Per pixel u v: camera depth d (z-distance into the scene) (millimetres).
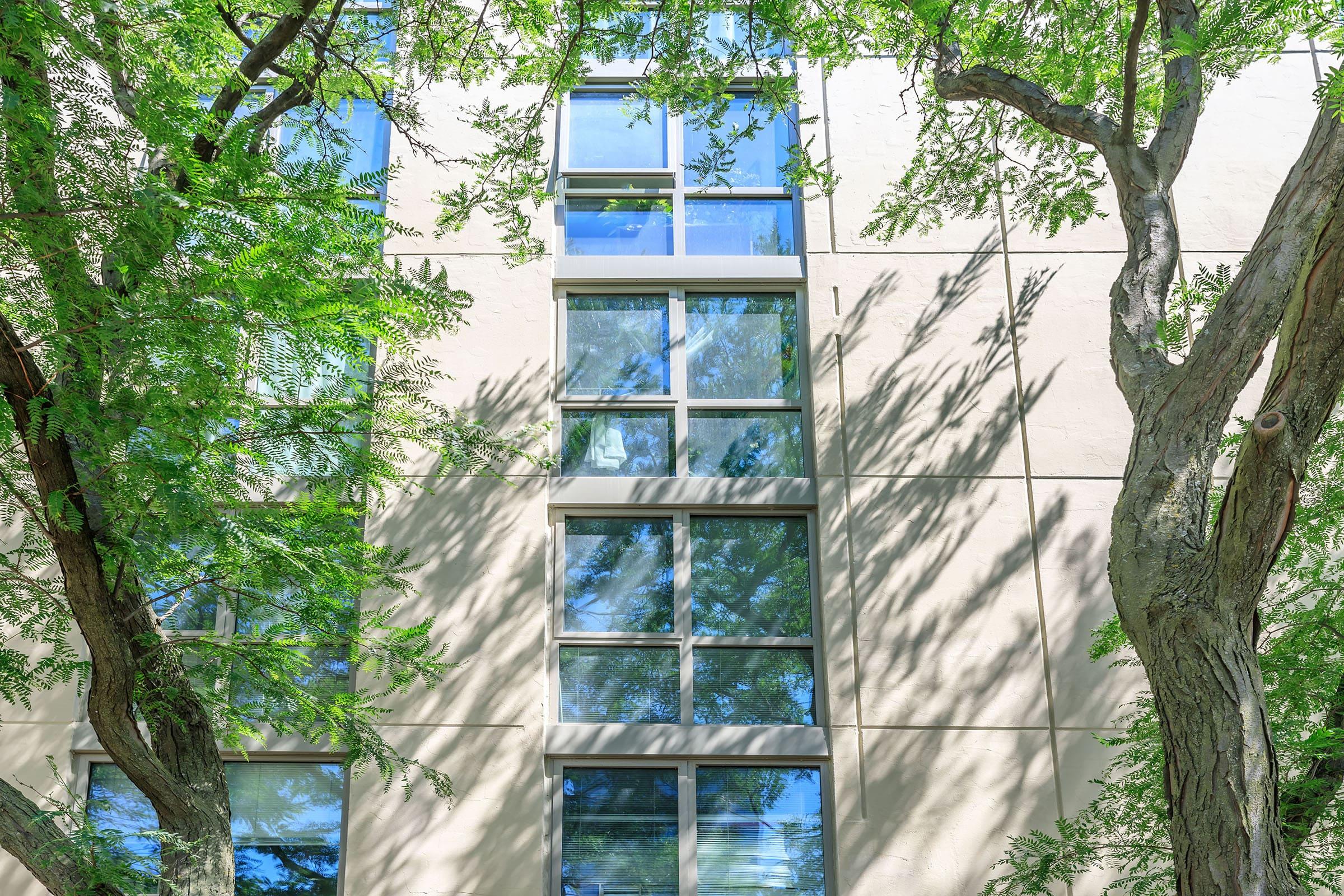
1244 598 4859
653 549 9352
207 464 5086
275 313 4289
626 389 9852
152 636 6129
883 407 9547
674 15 8219
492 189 10078
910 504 9273
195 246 4219
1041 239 10039
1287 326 4824
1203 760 4656
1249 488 4781
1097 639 8898
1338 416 7527
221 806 6238
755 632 9117
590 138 10570
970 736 8648
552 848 8484
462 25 8664
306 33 7355
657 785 8680
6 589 6316
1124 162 6367
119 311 4312
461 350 9648
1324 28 5918
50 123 4121
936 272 9961
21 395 4973
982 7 5969
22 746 8477
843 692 8750
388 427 6539
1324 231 4660
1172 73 6496
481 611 8914
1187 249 10039
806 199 9594
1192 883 4586
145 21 4684
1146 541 5082
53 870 5648
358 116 10453
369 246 4609
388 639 7266
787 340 10016
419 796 8438
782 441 9727
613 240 10328
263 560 5988
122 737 5863
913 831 8398
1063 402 9570
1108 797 7672
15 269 4609
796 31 8055
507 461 9320
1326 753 6852
